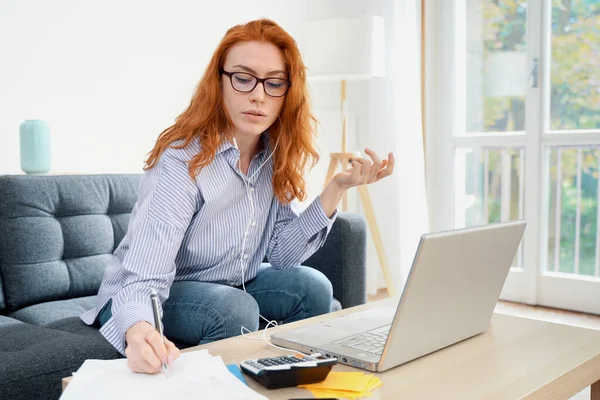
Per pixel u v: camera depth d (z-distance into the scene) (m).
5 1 2.37
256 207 1.60
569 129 3.40
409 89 3.69
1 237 1.87
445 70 3.83
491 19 3.65
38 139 2.15
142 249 1.26
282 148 1.58
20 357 1.24
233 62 1.42
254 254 1.68
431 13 3.81
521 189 3.64
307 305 1.62
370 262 3.85
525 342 1.19
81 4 2.59
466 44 3.76
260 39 1.43
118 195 2.18
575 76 3.37
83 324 1.55
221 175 1.48
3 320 1.70
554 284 3.45
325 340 1.13
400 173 3.73
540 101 3.45
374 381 0.94
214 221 1.52
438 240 0.98
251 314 1.43
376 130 3.82
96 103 2.66
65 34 2.55
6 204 1.89
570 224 3.49
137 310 1.09
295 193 1.64
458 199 3.88
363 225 2.08
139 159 2.83
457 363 1.05
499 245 1.16
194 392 0.83
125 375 0.90
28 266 1.88
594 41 3.30
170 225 1.31
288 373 0.90
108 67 2.70
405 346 1.02
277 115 1.48
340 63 2.97
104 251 2.09
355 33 2.96
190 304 1.41
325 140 3.70
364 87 3.91
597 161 3.38
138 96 2.81
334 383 0.92
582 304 3.35
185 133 1.43
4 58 2.38
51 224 1.96
